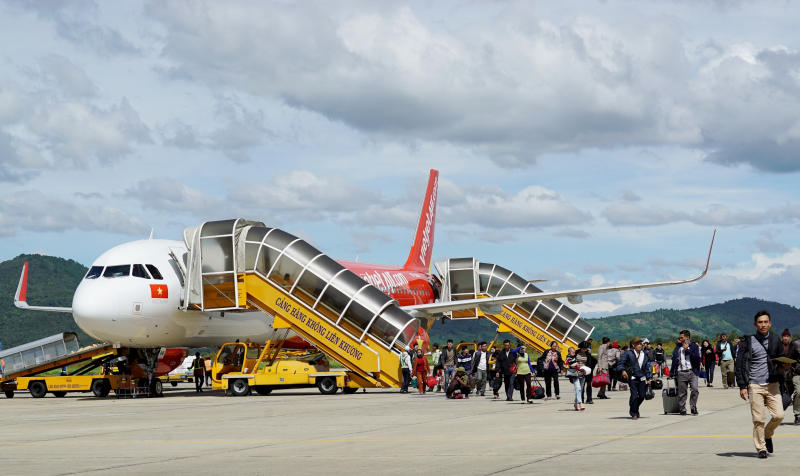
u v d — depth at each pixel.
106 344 35.09
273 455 12.77
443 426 17.28
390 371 29.38
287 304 29.67
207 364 43.28
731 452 11.94
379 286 42.78
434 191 55.12
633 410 18.22
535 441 14.02
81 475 10.89
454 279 49.72
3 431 17.84
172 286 29.77
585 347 24.03
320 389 30.19
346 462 11.76
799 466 10.45
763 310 11.53
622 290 38.41
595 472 10.21
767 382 11.36
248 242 29.94
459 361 30.16
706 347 33.00
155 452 13.43
